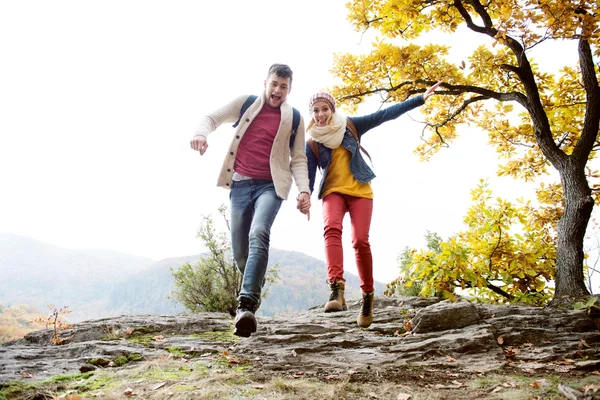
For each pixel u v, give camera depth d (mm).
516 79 8711
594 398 1980
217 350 3229
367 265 3414
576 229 6527
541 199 9336
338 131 3543
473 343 3422
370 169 3592
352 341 3629
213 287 14578
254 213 3023
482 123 9695
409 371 2857
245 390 2168
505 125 9547
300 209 3217
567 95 8734
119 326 4105
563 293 6250
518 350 3510
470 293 6781
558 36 5848
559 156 7309
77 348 3107
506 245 6973
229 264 14883
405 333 4094
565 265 6410
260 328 4172
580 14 5934
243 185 3174
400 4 7062
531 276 7039
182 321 4367
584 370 2859
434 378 2684
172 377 2393
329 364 2941
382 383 2504
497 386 2445
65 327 4168
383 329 4250
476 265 6766
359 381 2541
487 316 4430
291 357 3152
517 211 6941
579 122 8711
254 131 3188
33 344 3902
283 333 3871
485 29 7297
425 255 6582
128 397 2035
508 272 6820
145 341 3613
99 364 2738
